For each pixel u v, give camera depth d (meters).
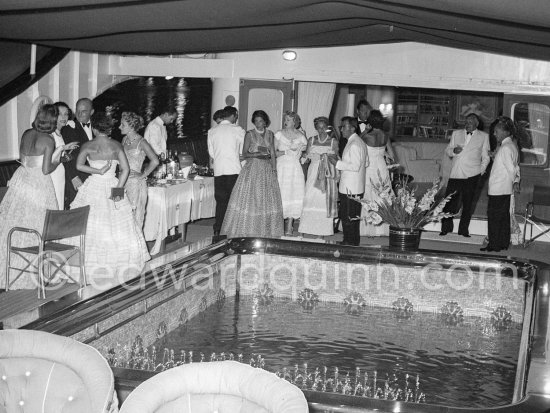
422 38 10.09
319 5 6.68
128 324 5.37
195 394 2.98
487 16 4.97
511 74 11.09
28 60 9.75
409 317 7.03
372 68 11.39
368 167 10.50
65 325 4.48
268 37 9.16
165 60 11.60
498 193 10.16
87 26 6.89
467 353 6.04
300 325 6.61
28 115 10.01
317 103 12.31
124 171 7.82
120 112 12.19
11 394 3.10
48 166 7.48
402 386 5.25
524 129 11.44
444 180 13.27
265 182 10.05
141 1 5.80
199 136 13.09
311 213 10.24
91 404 2.92
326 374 5.41
